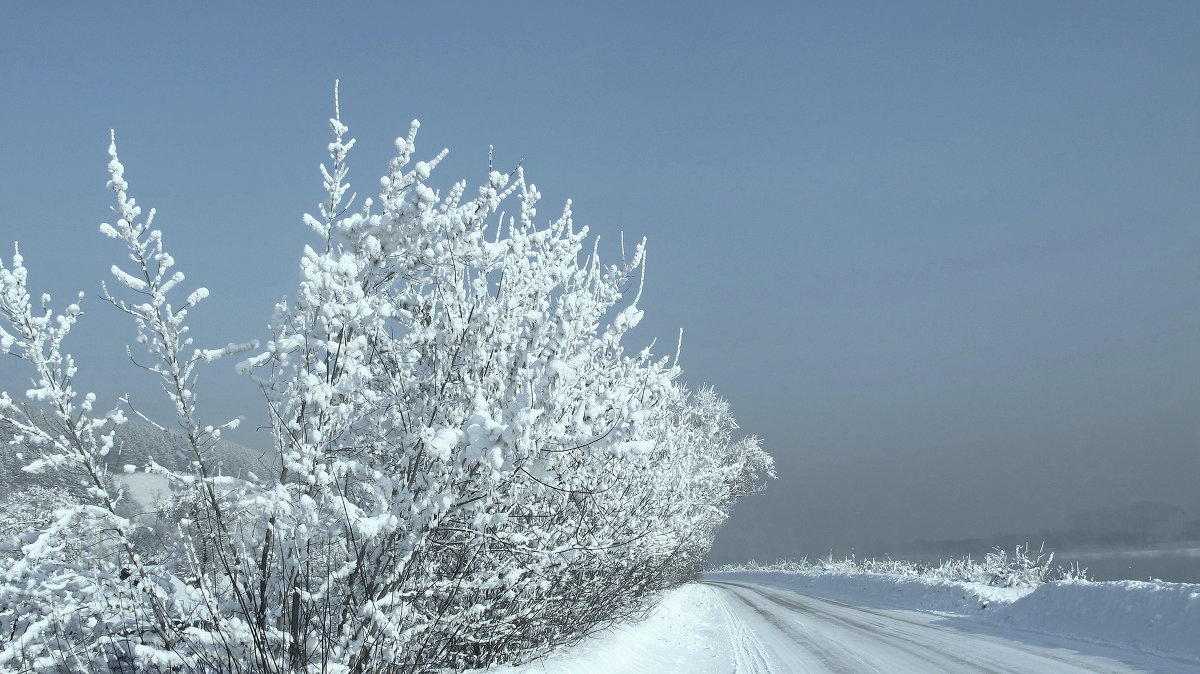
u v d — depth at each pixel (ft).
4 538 13.99
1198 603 33.47
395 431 15.92
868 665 30.09
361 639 13.38
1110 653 31.91
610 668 26.55
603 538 22.90
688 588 91.91
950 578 75.72
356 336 14.53
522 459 13.97
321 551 14.83
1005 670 28.04
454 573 16.65
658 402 21.13
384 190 14.83
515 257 17.24
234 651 13.21
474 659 20.63
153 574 14.56
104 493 13.57
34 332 13.34
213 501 13.84
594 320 20.71
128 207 13.30
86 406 13.60
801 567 146.30
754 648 36.65
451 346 15.80
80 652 14.15
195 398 13.89
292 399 13.84
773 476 114.52
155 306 13.38
